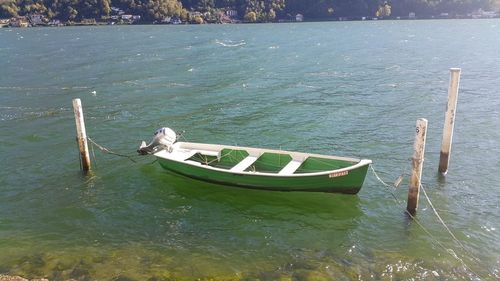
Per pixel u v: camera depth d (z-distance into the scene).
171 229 16.27
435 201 18.16
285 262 14.09
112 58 63.44
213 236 15.75
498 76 44.56
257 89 40.19
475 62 55.12
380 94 37.44
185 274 13.38
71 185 20.16
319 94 37.81
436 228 16.14
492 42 81.81
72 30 143.38
